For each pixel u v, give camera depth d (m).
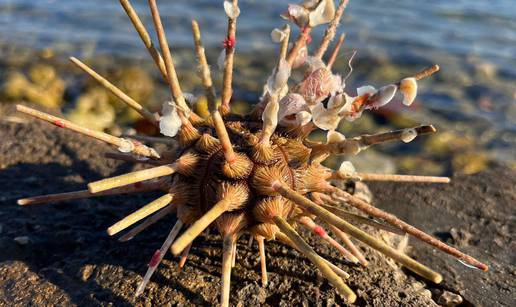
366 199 0.31
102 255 0.24
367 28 0.83
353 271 0.23
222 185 0.19
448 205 0.32
